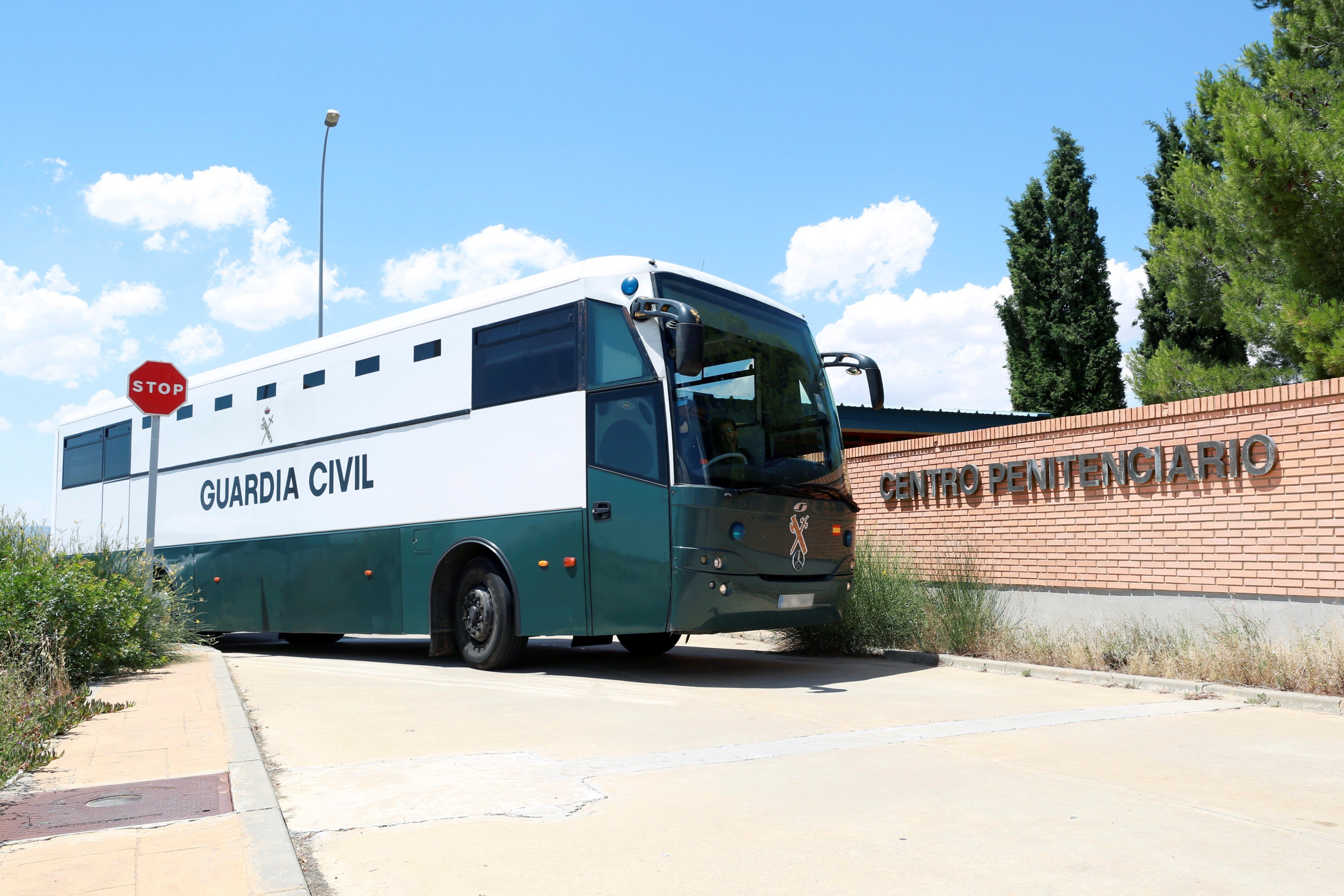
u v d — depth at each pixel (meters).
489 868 4.40
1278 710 8.48
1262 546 10.29
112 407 18.81
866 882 4.21
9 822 4.87
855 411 22.75
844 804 5.43
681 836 4.86
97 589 10.52
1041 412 25.83
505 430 11.39
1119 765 6.38
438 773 6.17
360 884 4.21
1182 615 11.05
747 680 10.65
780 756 6.66
